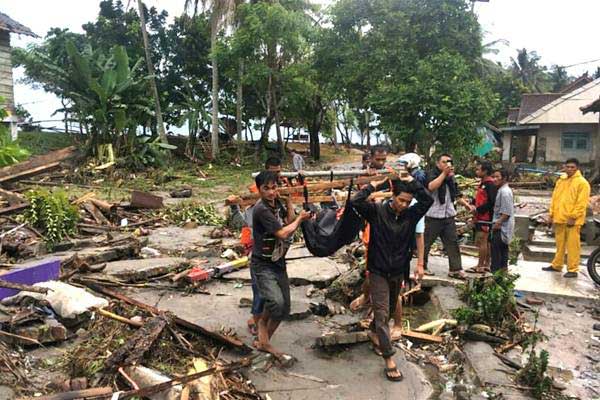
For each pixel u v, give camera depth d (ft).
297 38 75.10
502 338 16.56
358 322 17.42
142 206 39.93
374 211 13.96
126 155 71.67
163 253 27.45
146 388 11.62
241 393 12.82
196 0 79.20
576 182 23.94
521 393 13.41
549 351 16.39
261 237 14.20
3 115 32.42
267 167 16.01
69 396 11.11
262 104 98.48
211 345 15.10
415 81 50.34
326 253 14.53
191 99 90.12
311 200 15.85
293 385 13.48
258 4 75.10
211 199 51.67
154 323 14.51
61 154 45.21
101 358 13.46
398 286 14.82
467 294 19.53
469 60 59.47
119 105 68.85
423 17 58.70
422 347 16.30
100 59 73.00
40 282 17.65
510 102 124.16
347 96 70.38
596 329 18.28
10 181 41.16
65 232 28.50
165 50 93.15
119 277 20.92
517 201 49.19
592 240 31.07
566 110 84.12
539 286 22.82
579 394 13.73
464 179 57.82
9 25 61.67
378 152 18.49
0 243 23.81
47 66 67.77
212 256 26.27
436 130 51.08
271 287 14.06
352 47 62.08
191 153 90.43
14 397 11.60
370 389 13.43
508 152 101.24
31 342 14.02
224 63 84.84
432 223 21.95
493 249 21.89
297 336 16.49
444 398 13.23
